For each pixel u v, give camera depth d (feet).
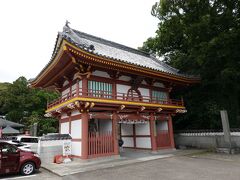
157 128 76.02
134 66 55.16
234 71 62.90
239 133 64.18
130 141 72.13
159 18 86.58
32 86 71.82
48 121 123.44
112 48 78.18
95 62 49.55
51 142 55.67
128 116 59.36
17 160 38.88
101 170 40.32
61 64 52.95
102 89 55.31
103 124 59.77
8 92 134.21
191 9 75.82
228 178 31.50
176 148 77.87
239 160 47.67
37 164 41.32
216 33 68.54
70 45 42.91
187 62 80.07
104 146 52.47
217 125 74.13
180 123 88.02
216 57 67.21
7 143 38.96
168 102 71.61
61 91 68.44
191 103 81.35
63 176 37.29
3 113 145.89
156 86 71.41
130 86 62.54
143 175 35.42
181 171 37.73
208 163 44.96
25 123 129.18
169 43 92.07
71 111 57.52
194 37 72.08
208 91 81.00
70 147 53.57
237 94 75.46
